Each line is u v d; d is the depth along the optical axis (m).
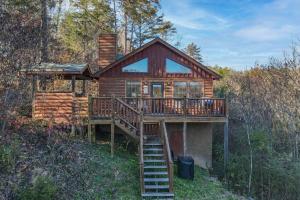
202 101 15.39
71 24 30.03
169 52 18.03
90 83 24.56
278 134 22.06
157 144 13.95
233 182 15.35
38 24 16.05
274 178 16.06
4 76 11.49
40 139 12.34
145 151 13.75
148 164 13.13
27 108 15.30
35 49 14.36
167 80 17.97
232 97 26.41
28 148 11.15
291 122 21.88
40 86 18.19
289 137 21.48
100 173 11.84
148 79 17.91
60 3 26.80
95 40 30.89
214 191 13.07
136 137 14.17
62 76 17.16
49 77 17.78
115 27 32.44
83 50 29.89
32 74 14.15
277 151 20.02
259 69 27.92
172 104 15.51
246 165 16.41
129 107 14.24
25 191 8.27
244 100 24.55
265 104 23.64
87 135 15.24
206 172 15.95
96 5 30.67
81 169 11.55
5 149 9.83
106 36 19.16
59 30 29.83
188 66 18.03
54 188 8.81
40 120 14.11
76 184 10.49
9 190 8.39
